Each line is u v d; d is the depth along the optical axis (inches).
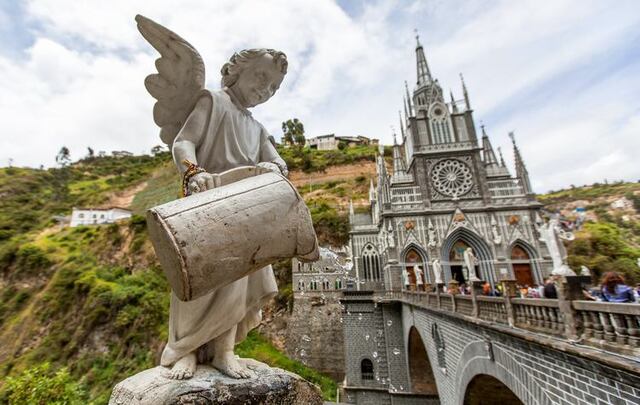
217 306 72.7
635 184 2672.2
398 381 1081.4
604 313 201.2
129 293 1397.6
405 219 1392.7
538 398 268.2
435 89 1716.3
